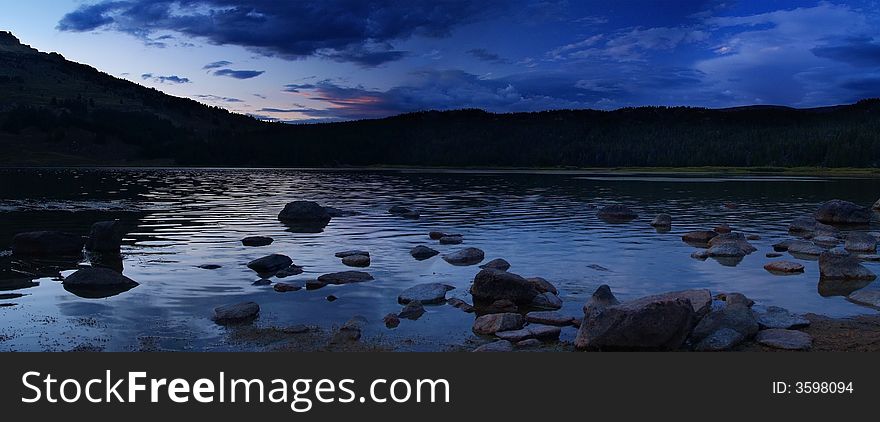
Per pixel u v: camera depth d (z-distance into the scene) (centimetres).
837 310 1578
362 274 1991
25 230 3194
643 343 1252
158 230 3253
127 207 4672
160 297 1717
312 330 1396
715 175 12850
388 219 3856
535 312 1516
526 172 15962
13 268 2139
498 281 1678
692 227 3384
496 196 6144
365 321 1473
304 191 7038
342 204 5112
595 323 1278
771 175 12744
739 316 1351
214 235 3059
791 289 1828
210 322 1466
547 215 4078
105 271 1891
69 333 1373
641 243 2772
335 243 2789
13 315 1518
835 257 2027
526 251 2545
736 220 3762
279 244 2750
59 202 5122
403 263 2267
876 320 1461
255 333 1374
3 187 7481
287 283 1861
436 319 1503
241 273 2070
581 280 1961
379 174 14225
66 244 2512
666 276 2025
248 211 4378
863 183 8994
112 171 15675
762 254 2462
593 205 4922
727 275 2039
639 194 6400
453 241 2792
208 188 7562
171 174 13400
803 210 4469
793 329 1384
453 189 7525
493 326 1392
